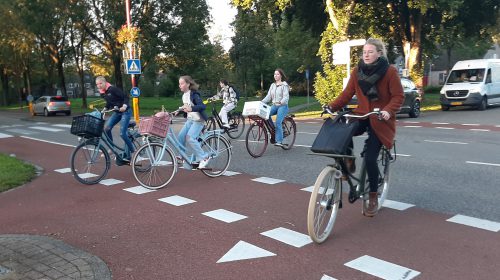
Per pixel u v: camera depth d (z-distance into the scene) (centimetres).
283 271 387
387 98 471
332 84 2242
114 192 690
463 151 981
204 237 476
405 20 2761
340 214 543
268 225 510
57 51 3900
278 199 621
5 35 3578
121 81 3450
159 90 6950
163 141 714
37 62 4538
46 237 483
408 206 569
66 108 3259
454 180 705
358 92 483
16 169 864
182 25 3250
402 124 1627
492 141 1125
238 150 1094
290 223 515
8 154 1159
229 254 427
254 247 443
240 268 396
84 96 4075
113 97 787
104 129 784
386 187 557
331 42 2284
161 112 714
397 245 440
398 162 870
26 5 2988
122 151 810
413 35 2686
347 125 449
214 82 5006
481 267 385
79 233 501
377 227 494
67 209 601
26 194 695
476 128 1426
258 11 2606
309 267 394
